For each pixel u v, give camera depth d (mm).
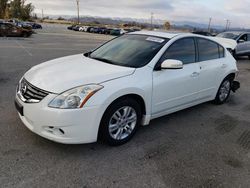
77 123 3008
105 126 3273
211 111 5219
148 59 3842
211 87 5062
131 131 3658
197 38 4676
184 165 3195
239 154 3568
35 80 3303
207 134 4137
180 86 4195
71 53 14219
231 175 3055
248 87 7523
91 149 3387
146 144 3650
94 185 2711
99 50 4594
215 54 5129
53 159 3109
